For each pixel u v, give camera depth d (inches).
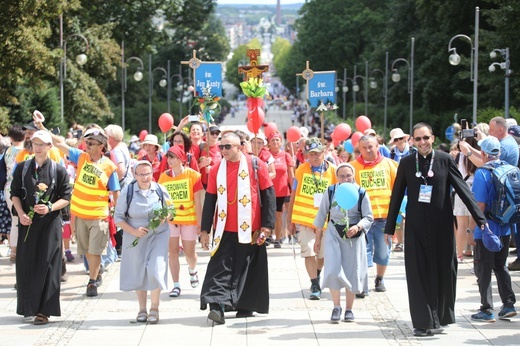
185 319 474.6
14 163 629.9
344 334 439.2
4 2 1147.9
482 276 463.5
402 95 2623.0
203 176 617.0
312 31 3841.0
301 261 672.4
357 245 465.7
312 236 526.9
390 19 2783.0
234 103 6412.4
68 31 1683.1
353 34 3730.3
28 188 454.9
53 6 1199.6
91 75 1812.3
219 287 450.6
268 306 468.1
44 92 1541.6
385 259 545.3
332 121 3014.3
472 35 2162.9
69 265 652.1
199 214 550.0
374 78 2659.9
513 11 1541.6
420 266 432.5
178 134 562.6
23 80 1354.6
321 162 538.9
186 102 3137.3
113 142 605.6
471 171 608.1
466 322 462.9
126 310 498.3
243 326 457.1
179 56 3572.8
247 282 461.7
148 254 461.7
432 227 432.8
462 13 2178.9
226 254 458.0
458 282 576.4
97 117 1779.0
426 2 2340.1
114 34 1974.7
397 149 719.7
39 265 455.5
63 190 461.4
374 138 552.7
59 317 478.9
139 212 458.9
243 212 457.1
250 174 459.8
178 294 538.6
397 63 2773.1
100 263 549.3
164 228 467.2
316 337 433.1
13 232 646.5
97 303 517.3
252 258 463.2
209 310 478.6
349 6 3823.8
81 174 538.0
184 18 2551.7
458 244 650.8
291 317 478.3
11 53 1176.8
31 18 1177.4
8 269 629.9
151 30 2010.3
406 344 418.6
